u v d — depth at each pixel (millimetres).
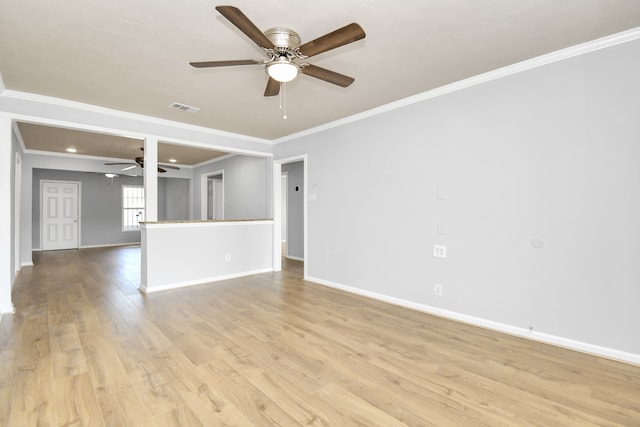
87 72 2938
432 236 3414
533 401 1906
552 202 2648
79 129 3822
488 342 2713
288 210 7406
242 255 5301
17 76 3012
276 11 2043
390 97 3600
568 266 2580
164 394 1961
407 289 3652
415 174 3553
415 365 2334
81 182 9125
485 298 3037
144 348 2584
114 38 2369
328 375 2195
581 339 2529
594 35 2354
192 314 3400
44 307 3604
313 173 4875
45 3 1955
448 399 1928
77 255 7641
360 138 4148
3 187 3314
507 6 2002
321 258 4742
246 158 6742
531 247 2760
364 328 3027
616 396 1950
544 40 2418
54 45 2463
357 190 4199
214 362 2363
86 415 1757
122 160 8062
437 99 3348
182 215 10172
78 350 2535
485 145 3012
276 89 2703
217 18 2125
